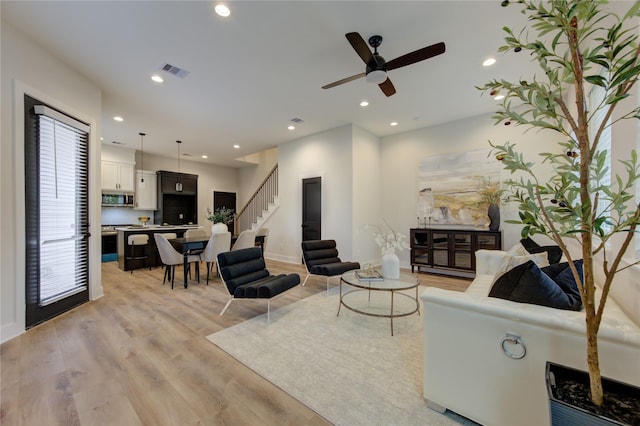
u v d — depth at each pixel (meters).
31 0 2.18
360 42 2.38
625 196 0.93
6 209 2.42
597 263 2.20
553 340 1.24
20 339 2.40
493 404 1.38
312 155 5.91
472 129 4.85
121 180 6.74
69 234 3.11
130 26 2.50
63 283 3.03
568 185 1.03
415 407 1.60
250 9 2.31
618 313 1.33
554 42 0.95
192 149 7.08
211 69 3.24
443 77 3.45
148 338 2.45
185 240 4.44
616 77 0.90
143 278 4.74
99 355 2.15
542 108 1.00
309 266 4.03
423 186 5.41
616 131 1.78
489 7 2.31
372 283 2.77
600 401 0.97
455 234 4.66
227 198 9.56
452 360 1.50
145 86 3.62
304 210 6.09
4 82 2.42
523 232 1.09
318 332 2.59
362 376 1.90
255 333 2.56
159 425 1.45
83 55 2.93
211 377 1.88
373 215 5.84
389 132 5.78
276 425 1.46
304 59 3.05
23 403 1.60
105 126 5.23
